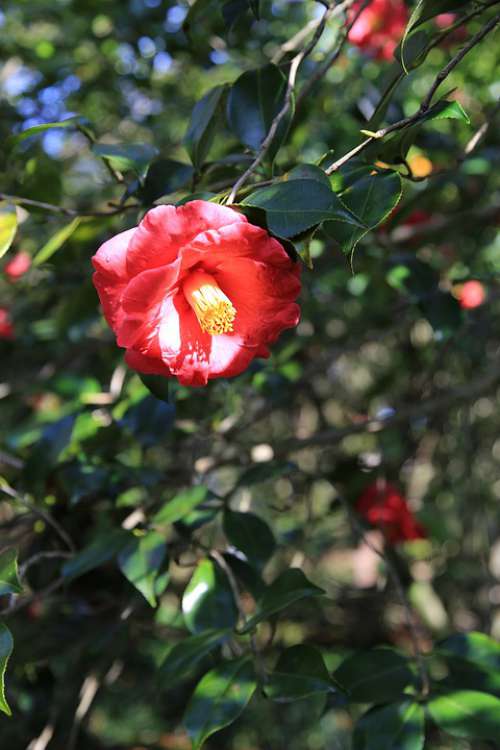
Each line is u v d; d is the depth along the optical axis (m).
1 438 1.29
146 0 1.30
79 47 1.46
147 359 0.61
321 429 1.39
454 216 1.09
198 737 0.62
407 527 1.07
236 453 1.03
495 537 1.64
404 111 0.97
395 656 0.71
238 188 0.59
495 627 1.64
